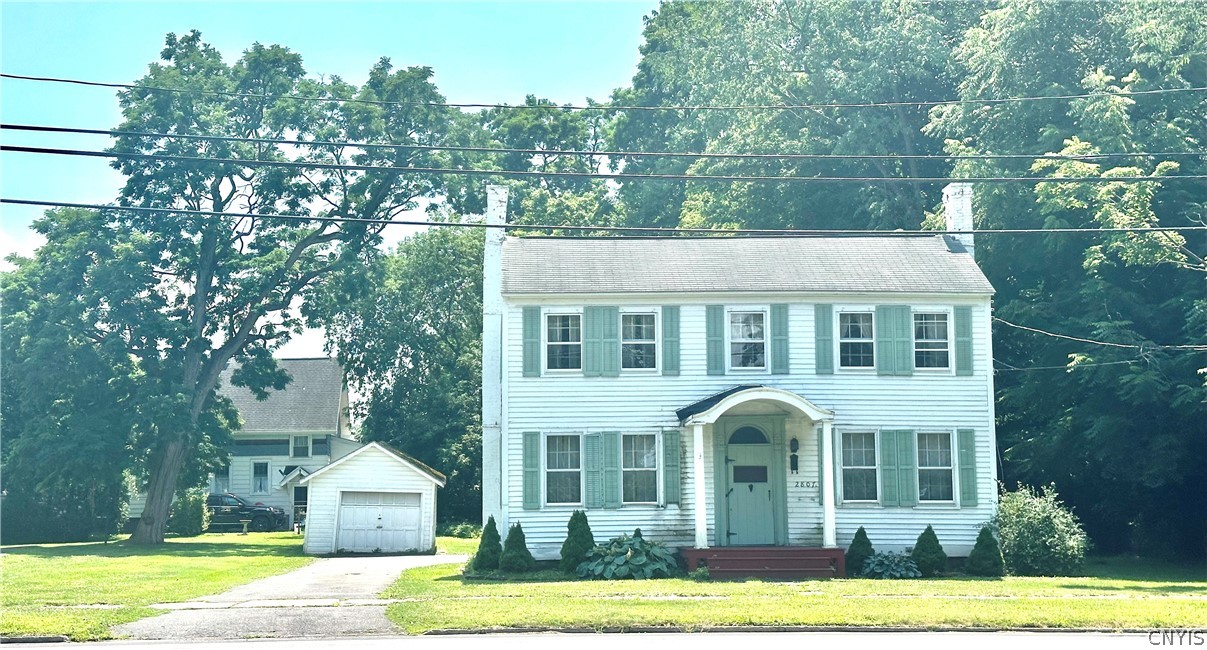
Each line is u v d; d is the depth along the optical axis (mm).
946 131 41438
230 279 48969
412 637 18703
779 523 29719
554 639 18344
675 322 30328
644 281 30516
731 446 30156
